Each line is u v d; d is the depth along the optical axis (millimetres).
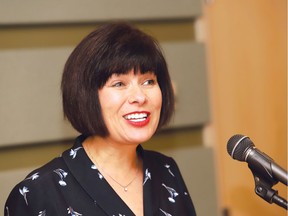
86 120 1652
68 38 2717
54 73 2648
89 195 1661
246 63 3102
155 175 1879
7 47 2570
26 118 2594
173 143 3029
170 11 2953
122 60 1607
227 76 3074
